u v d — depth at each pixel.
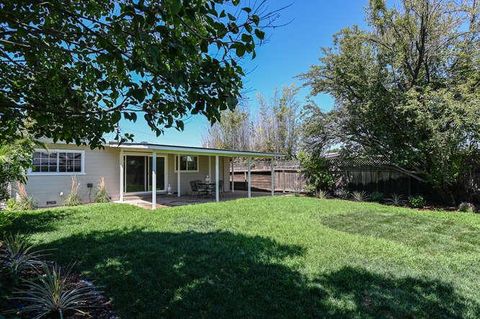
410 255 5.19
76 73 3.16
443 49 11.34
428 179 11.80
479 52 10.67
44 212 9.03
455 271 4.50
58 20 2.58
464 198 11.64
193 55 1.96
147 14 1.74
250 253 5.03
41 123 3.11
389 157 12.65
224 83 1.99
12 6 2.32
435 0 10.80
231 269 4.32
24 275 3.86
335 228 7.31
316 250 5.28
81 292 3.48
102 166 13.10
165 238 5.98
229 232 6.58
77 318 2.96
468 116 9.30
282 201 12.17
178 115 2.55
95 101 3.29
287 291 3.67
